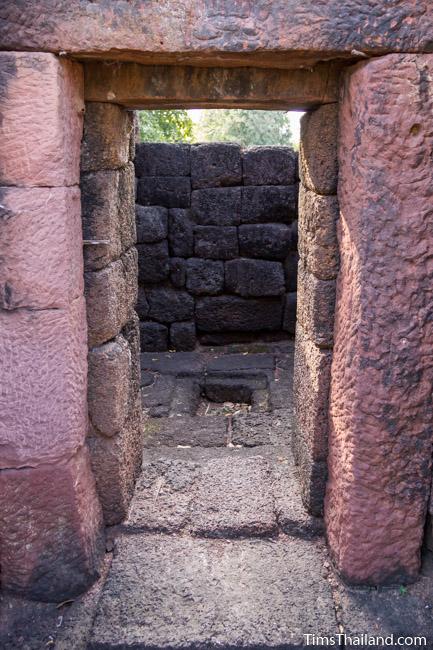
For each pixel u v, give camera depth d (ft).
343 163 8.28
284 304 19.84
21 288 7.67
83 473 8.87
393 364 8.14
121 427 9.58
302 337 10.44
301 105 8.73
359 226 7.88
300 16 7.23
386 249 7.82
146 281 19.48
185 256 19.42
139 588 8.80
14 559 8.62
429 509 8.78
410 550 8.85
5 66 7.15
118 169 9.37
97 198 8.63
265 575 9.07
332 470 9.28
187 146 18.72
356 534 8.72
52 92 7.24
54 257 7.66
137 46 7.27
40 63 7.17
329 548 9.49
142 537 9.78
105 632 8.11
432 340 8.13
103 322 9.00
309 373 9.75
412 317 8.02
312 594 8.72
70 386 8.14
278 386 16.11
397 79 7.39
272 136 39.37
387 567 8.87
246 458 11.76
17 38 7.16
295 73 8.29
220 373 17.33
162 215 19.02
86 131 8.45
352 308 8.21
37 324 7.81
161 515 10.05
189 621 8.26
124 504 9.87
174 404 15.21
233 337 20.20
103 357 9.04
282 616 8.34
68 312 7.90
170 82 8.26
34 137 7.31
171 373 17.39
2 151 7.32
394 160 7.59
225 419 14.29
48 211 7.52
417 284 7.93
